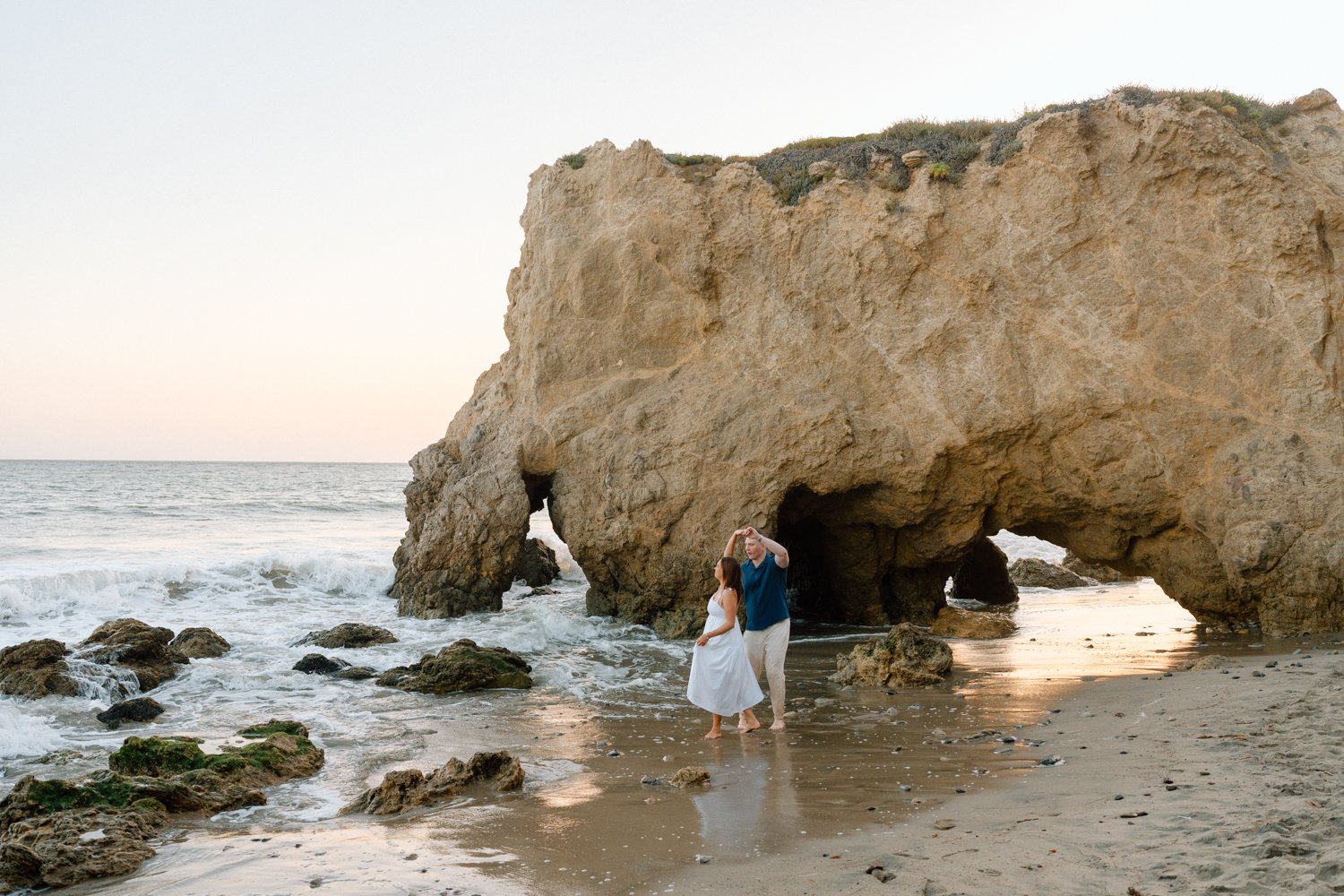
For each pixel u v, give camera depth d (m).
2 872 6.14
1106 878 5.20
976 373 16.69
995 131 18.02
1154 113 16.28
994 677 12.68
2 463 172.62
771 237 18.12
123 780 7.68
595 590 18.59
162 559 25.80
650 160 18.95
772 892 5.41
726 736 9.95
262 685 12.74
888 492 17.11
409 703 11.80
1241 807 6.21
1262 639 14.73
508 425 19.08
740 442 17.14
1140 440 15.92
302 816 7.44
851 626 18.75
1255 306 15.78
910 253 17.28
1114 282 16.39
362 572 21.34
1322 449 14.98
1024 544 39.03
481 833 6.77
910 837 6.25
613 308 18.83
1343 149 16.81
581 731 10.28
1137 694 10.85
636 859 6.11
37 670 11.86
